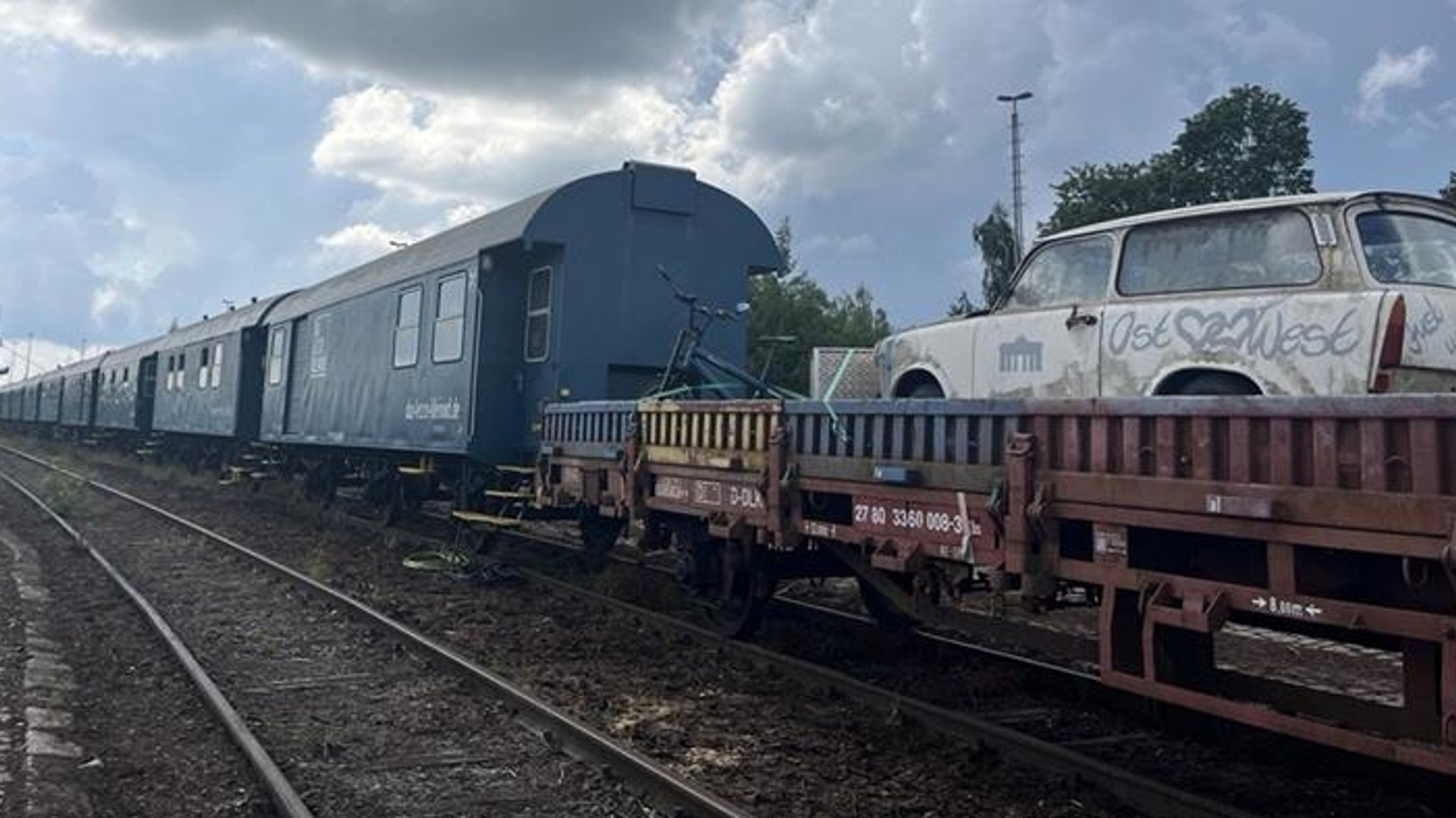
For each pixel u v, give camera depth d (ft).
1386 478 12.69
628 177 41.09
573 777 18.35
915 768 18.93
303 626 30.81
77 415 133.39
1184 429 15.10
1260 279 19.07
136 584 37.24
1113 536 16.15
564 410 36.35
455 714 22.20
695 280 42.32
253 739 19.53
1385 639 15.24
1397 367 16.83
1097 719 21.90
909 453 20.33
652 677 25.36
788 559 27.55
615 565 38.86
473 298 42.19
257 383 76.33
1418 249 18.62
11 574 37.93
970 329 23.85
